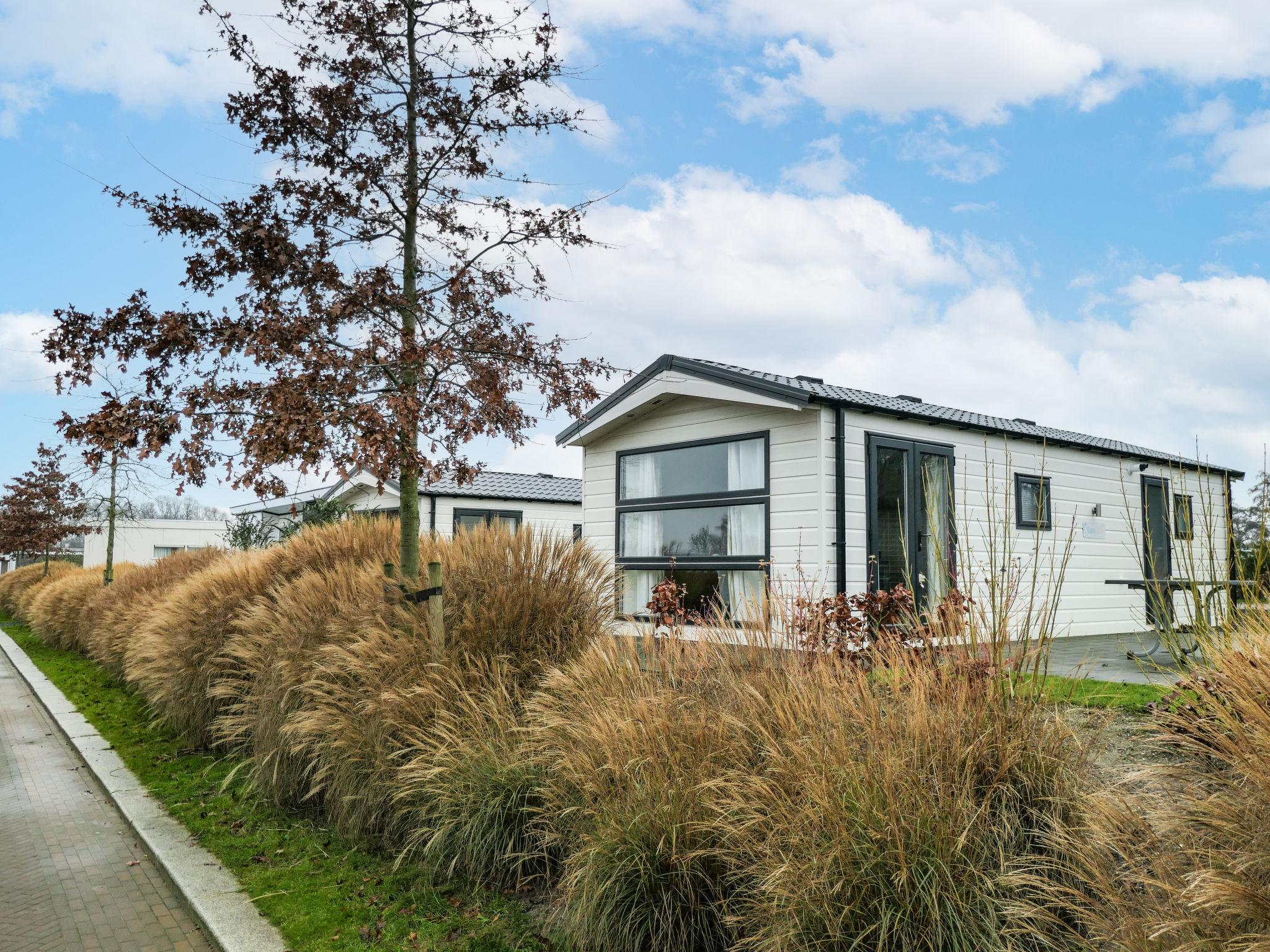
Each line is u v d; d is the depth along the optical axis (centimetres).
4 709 990
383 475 466
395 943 317
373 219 536
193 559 1260
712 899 297
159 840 464
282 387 432
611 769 331
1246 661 243
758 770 315
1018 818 272
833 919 243
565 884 325
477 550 552
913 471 886
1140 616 1120
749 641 387
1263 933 186
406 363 471
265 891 380
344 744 447
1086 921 225
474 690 442
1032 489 1012
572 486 2025
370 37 530
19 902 398
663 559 980
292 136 521
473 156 547
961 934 233
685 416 966
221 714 660
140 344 445
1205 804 223
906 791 260
